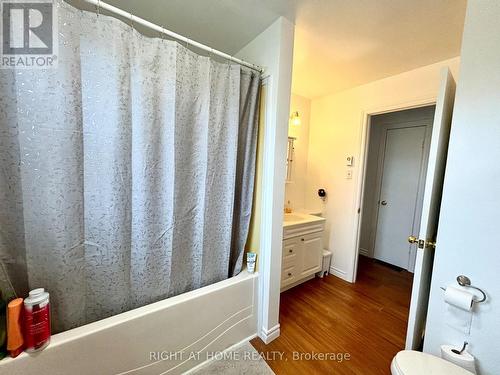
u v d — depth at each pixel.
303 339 1.63
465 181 0.97
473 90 0.94
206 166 1.39
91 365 0.99
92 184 1.06
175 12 1.38
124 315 1.10
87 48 0.99
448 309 1.04
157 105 1.20
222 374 1.33
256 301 1.62
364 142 2.45
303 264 2.40
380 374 1.35
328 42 1.67
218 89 1.41
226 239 1.55
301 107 2.90
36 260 0.95
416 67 2.00
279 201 1.54
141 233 1.21
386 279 2.66
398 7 1.28
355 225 2.53
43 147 0.91
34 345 0.86
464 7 1.25
